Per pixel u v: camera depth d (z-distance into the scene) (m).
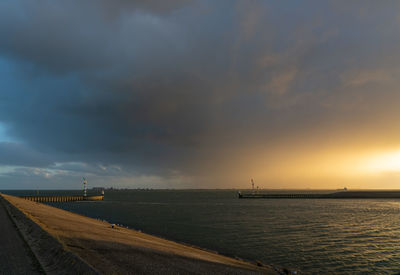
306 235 43.75
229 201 160.88
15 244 15.02
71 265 11.05
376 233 45.50
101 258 14.57
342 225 55.16
